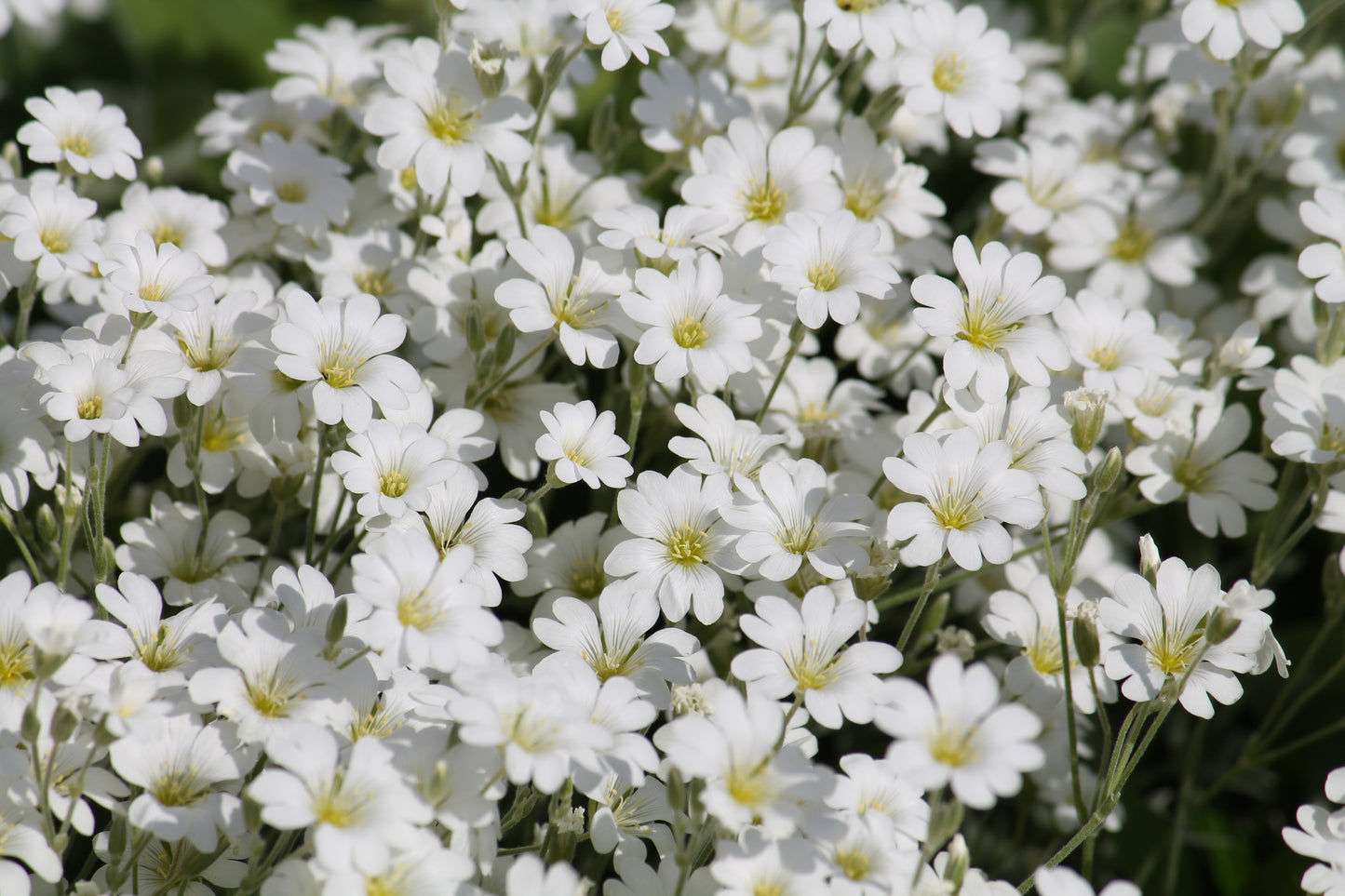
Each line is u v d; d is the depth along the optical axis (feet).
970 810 1.79
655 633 1.66
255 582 1.71
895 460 1.67
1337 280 1.76
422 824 1.60
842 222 1.73
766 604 1.64
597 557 1.72
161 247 1.69
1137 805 1.79
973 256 1.72
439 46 1.76
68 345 1.69
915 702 1.58
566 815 1.62
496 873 1.64
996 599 1.73
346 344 1.68
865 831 1.60
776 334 1.75
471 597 1.61
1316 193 1.79
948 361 1.70
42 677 1.58
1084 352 1.75
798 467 1.69
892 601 1.71
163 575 1.70
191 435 1.69
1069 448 1.69
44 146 1.74
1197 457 1.77
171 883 1.62
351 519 1.73
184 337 1.69
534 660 1.68
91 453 1.69
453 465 1.66
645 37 1.76
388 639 1.59
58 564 1.71
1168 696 1.65
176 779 1.60
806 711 1.65
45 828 1.59
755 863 1.59
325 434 1.69
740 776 1.59
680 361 1.68
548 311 1.70
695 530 1.68
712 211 1.75
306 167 1.80
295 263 1.81
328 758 1.58
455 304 1.76
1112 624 1.67
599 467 1.68
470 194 1.74
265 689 1.61
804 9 1.78
